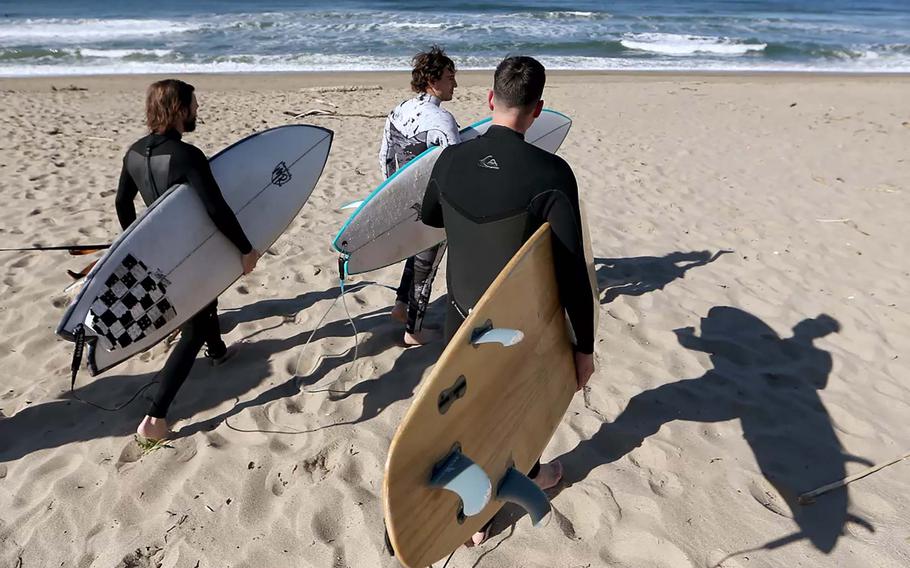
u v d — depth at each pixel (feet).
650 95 40.65
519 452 6.21
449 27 75.20
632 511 8.11
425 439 4.87
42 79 45.42
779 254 16.12
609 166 23.85
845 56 68.49
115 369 11.23
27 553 7.60
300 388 10.69
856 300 13.62
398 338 12.09
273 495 8.43
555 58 62.03
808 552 7.51
